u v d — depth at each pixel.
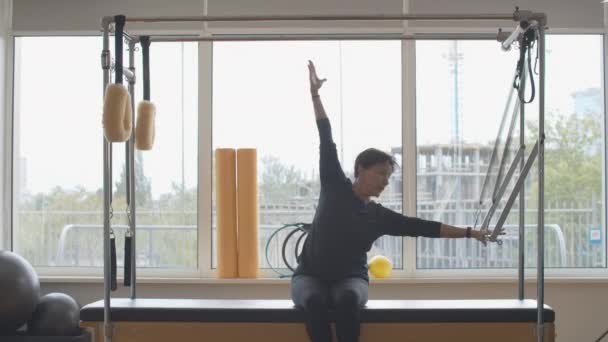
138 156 4.86
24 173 4.93
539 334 3.06
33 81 4.93
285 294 4.69
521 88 3.20
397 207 4.80
